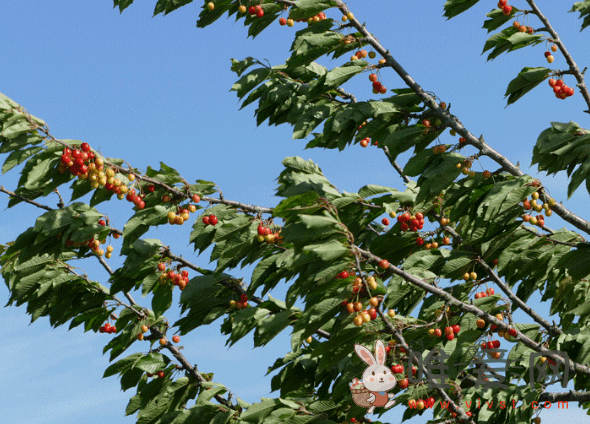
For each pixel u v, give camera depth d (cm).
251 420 566
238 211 628
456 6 654
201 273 724
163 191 614
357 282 463
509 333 595
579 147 543
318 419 584
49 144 555
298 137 714
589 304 658
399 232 638
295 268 505
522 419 605
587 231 618
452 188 622
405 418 696
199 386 730
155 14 663
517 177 593
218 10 676
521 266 635
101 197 603
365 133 649
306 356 718
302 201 451
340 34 648
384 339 574
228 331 757
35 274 730
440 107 639
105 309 776
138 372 726
